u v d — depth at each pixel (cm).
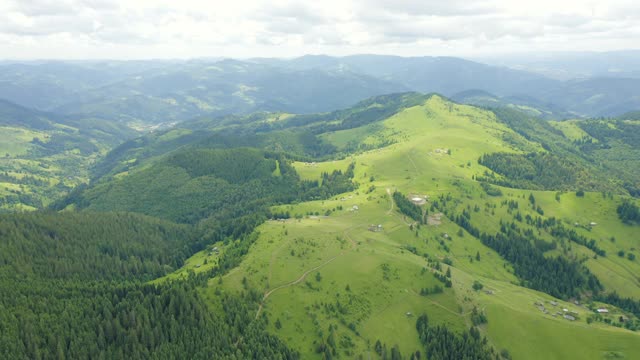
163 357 18600
